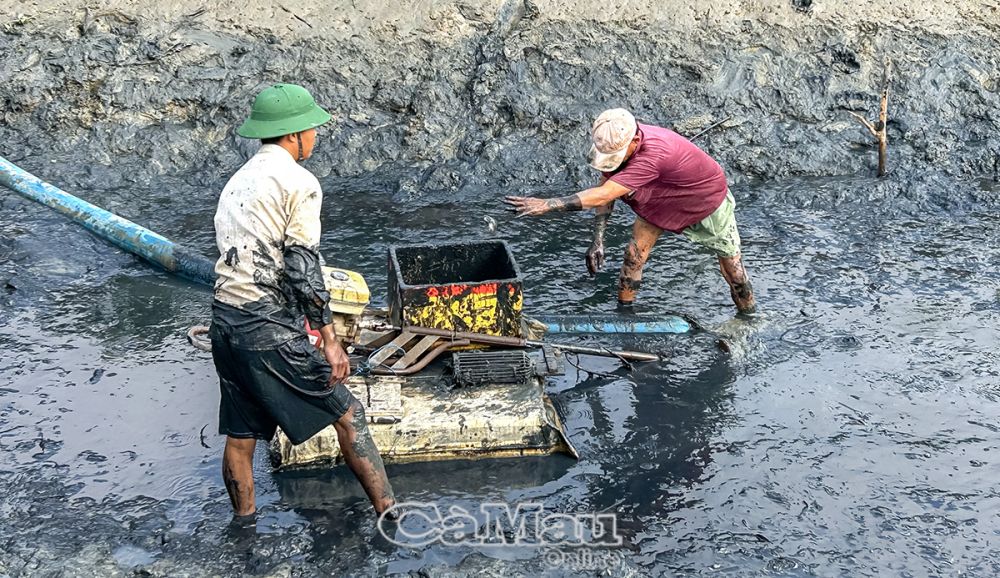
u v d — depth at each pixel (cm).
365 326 507
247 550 399
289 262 366
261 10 811
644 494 440
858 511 430
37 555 390
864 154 785
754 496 439
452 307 496
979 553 405
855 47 822
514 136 787
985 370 538
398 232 689
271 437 404
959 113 805
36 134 769
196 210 718
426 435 452
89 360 537
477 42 815
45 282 613
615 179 525
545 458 464
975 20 841
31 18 796
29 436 470
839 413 501
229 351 377
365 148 780
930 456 468
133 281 624
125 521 414
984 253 670
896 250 675
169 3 807
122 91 776
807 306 605
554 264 654
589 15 824
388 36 812
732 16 830
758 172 778
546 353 508
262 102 376
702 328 577
